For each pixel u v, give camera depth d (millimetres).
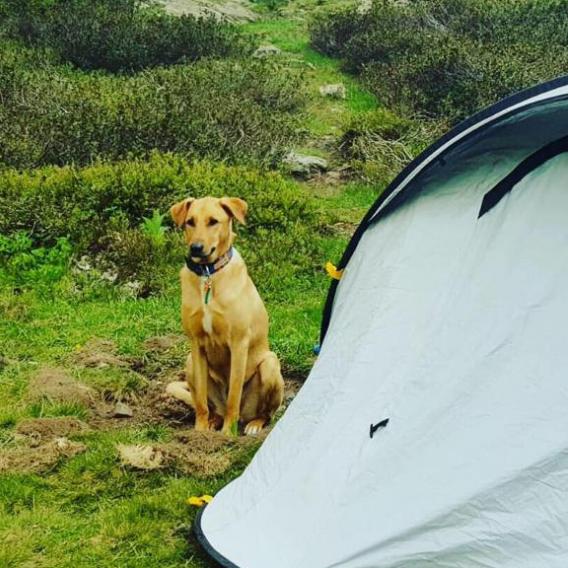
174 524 4375
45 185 9445
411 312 4066
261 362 5656
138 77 14445
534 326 3646
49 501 4625
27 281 8336
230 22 20969
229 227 5387
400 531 3479
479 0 18328
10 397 6031
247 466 4648
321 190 11781
